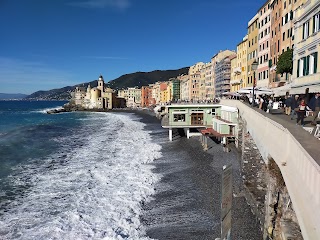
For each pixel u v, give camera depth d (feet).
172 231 61.62
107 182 90.58
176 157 125.08
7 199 77.41
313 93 83.76
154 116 408.05
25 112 569.23
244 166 85.71
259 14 215.51
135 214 69.10
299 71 94.17
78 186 87.10
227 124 136.36
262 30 206.90
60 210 70.69
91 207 72.33
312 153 28.84
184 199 76.95
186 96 558.15
